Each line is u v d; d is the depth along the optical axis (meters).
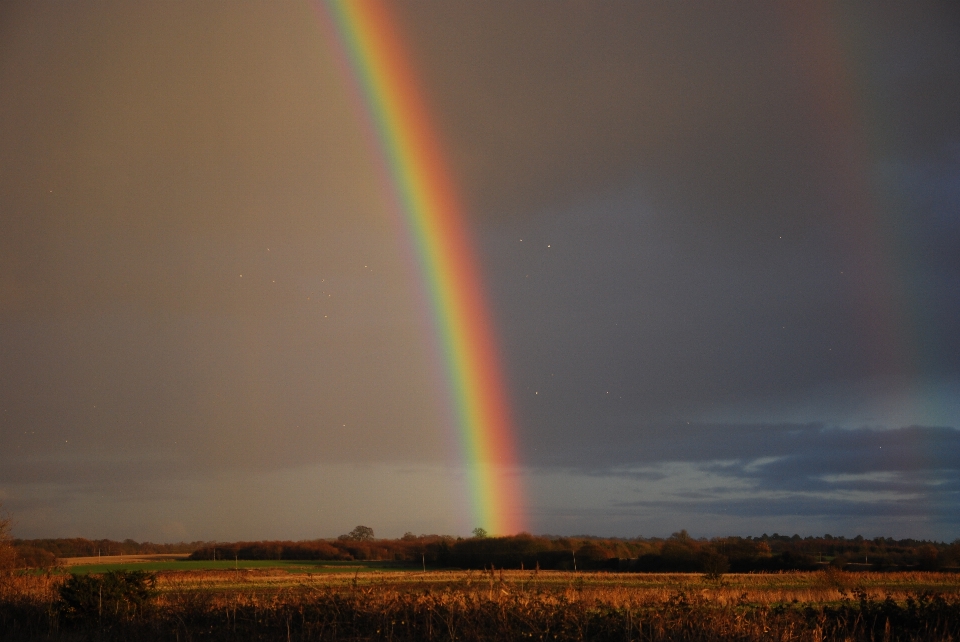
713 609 14.77
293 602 16.48
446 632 14.59
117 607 18.00
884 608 15.77
